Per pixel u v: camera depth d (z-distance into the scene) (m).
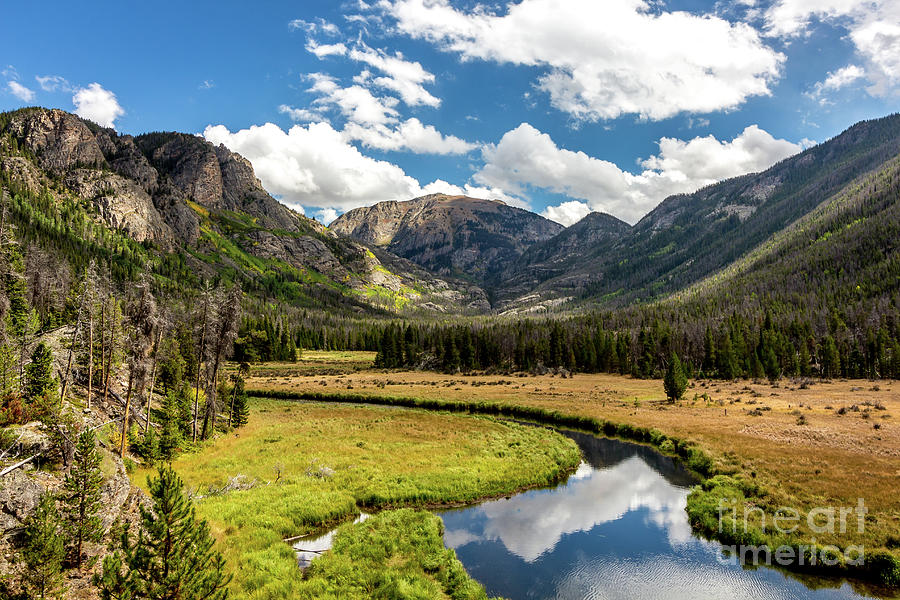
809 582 20.19
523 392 82.50
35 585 13.02
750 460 35.34
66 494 15.72
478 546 24.22
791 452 36.28
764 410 57.50
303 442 43.25
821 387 83.50
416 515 26.61
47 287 72.62
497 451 40.91
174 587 12.40
